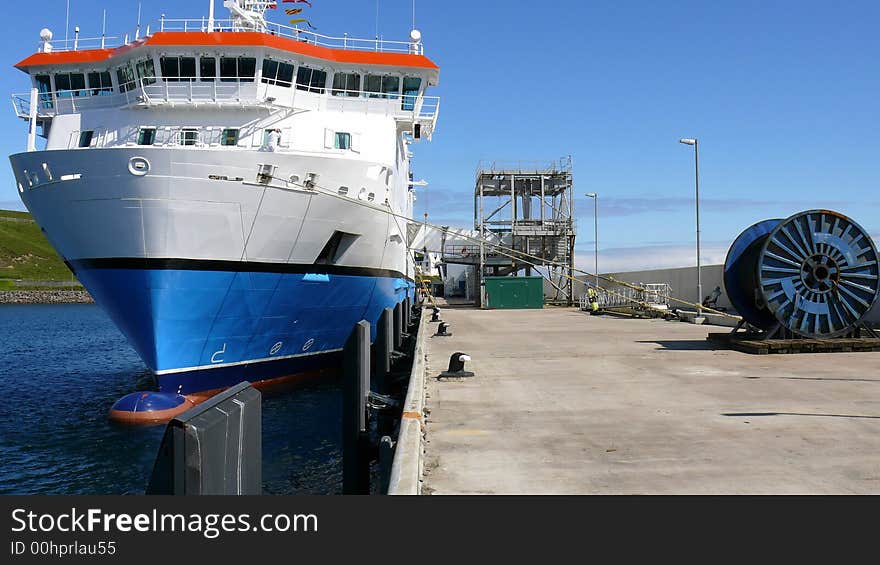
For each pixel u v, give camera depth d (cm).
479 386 1036
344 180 1719
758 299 1400
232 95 1884
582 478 539
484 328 2462
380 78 2117
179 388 1681
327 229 1727
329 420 1611
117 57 1895
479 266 5125
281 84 1967
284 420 1605
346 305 1995
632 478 537
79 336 4741
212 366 1717
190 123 1866
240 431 385
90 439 1482
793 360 1261
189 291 1553
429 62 2125
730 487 509
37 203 1584
